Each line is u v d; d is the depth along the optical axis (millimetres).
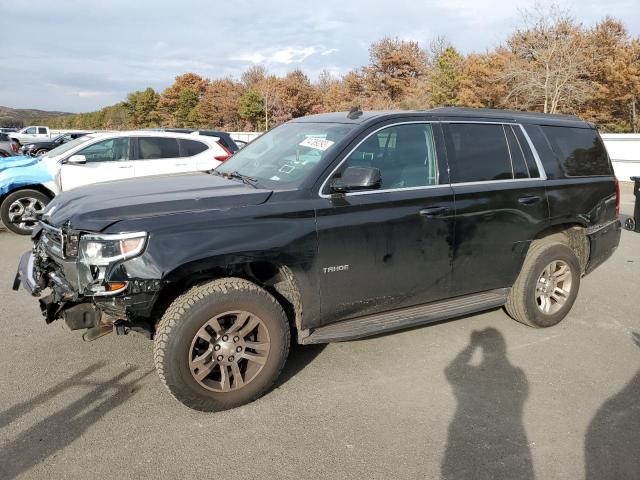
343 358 4195
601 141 5262
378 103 48906
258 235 3320
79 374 3840
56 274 3430
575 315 5238
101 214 3195
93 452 2959
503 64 33188
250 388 3451
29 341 4375
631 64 30031
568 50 29578
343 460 2936
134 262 3037
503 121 4621
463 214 4133
